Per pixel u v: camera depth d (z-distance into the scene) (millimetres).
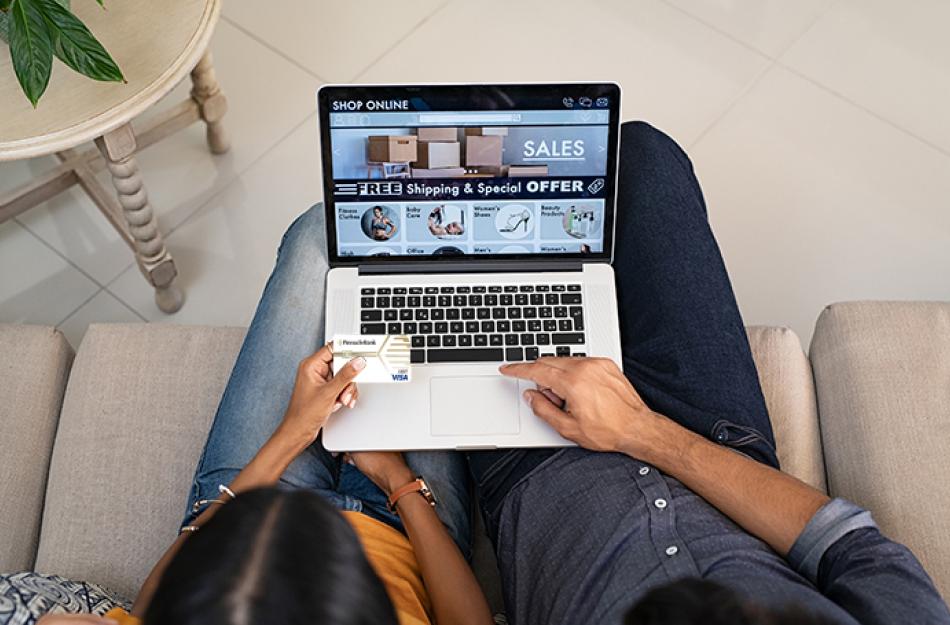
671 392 1149
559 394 1069
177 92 1877
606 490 1018
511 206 1202
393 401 1133
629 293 1224
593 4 1972
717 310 1180
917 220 1806
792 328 1742
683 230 1224
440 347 1178
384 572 1022
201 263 1777
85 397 1254
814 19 1960
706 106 1894
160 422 1241
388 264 1218
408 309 1201
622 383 1070
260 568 476
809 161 1851
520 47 1938
